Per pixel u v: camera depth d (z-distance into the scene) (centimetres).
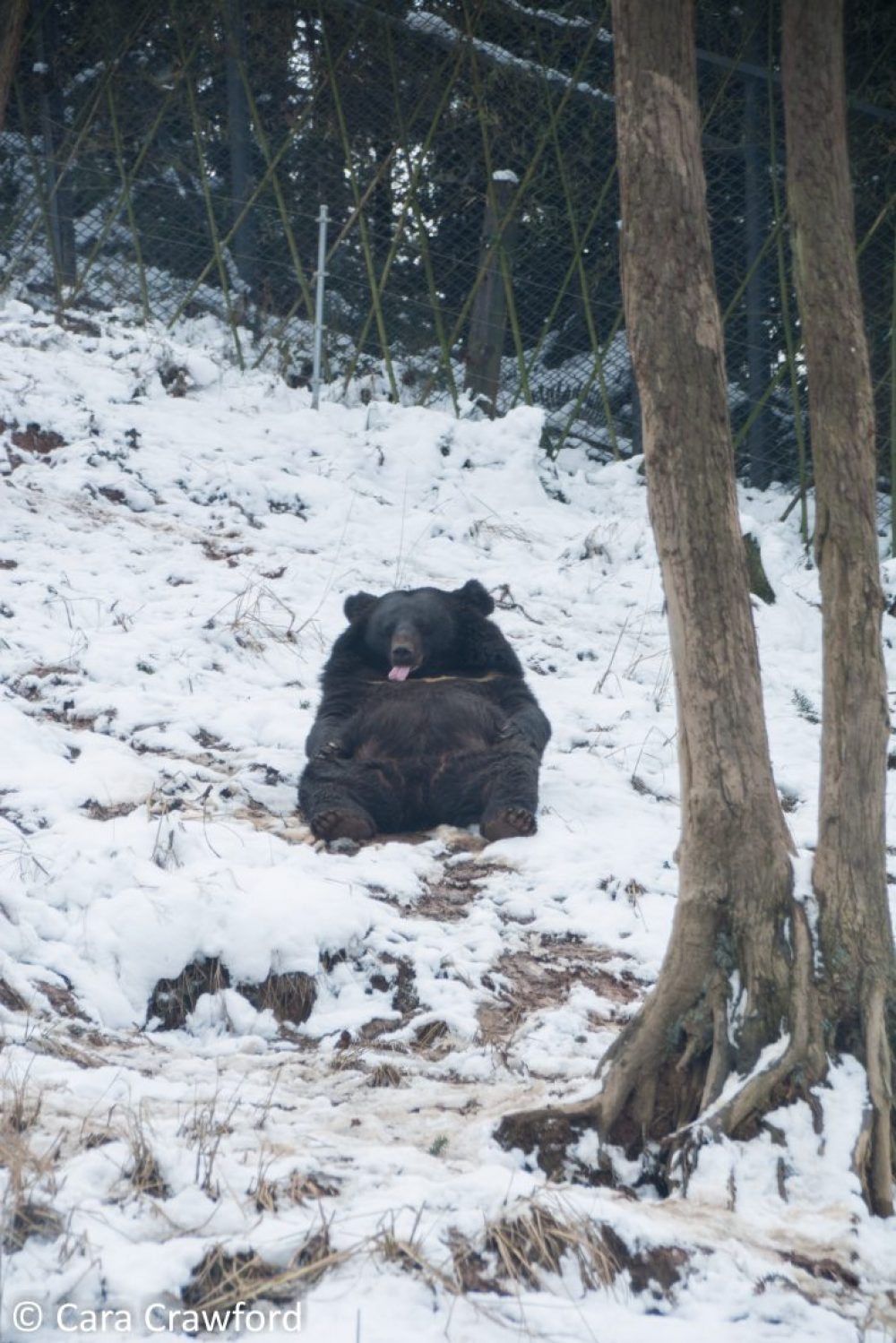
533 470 2267
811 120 761
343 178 2556
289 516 1958
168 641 1470
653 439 717
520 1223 575
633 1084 696
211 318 2589
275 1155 629
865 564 739
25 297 2575
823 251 758
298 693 1423
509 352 2595
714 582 712
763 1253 602
